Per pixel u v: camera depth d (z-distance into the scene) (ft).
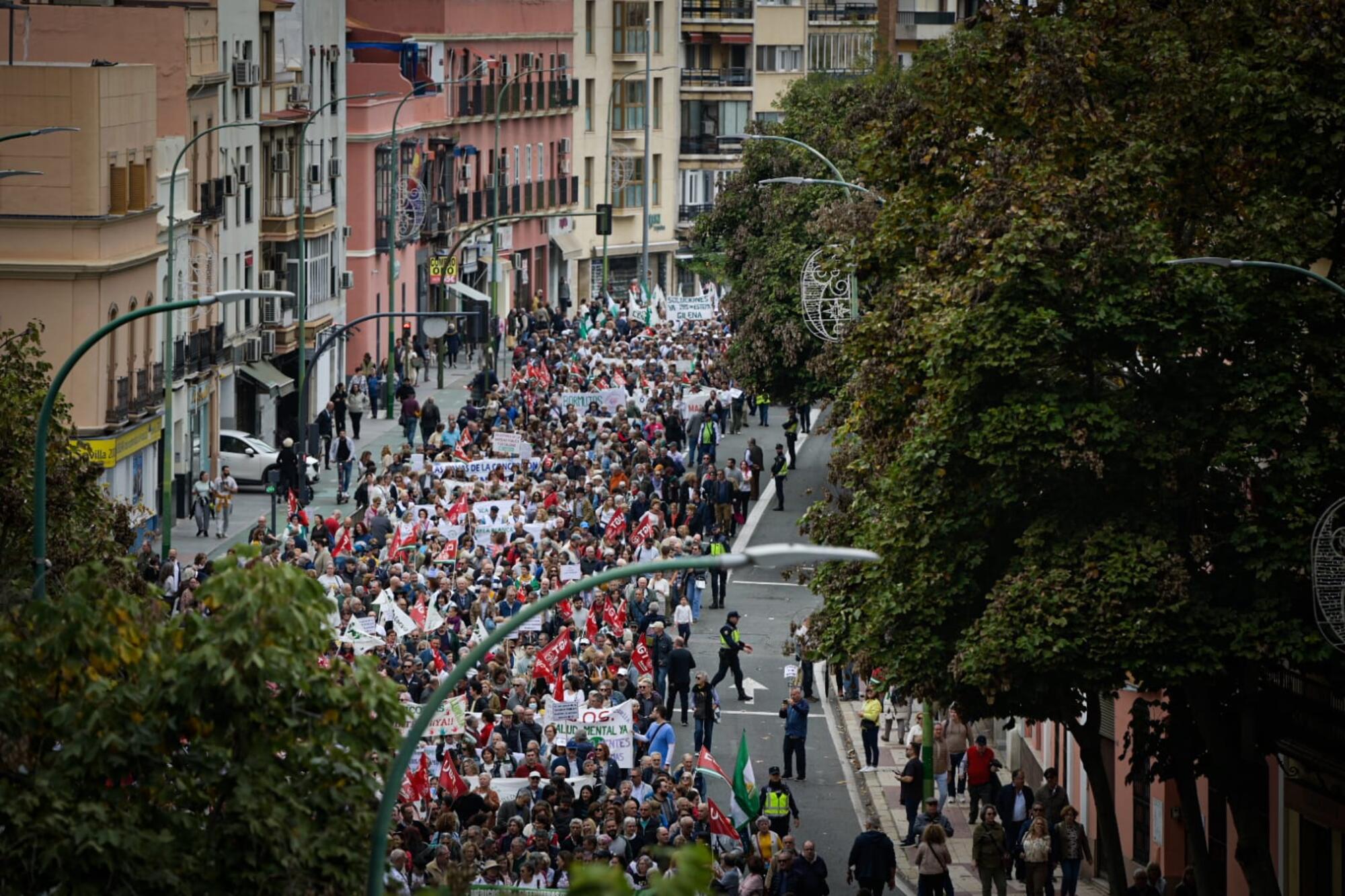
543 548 480.64
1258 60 290.15
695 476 600.80
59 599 189.06
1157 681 277.85
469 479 596.70
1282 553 273.13
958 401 285.02
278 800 178.91
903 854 385.29
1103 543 277.44
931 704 331.77
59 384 250.37
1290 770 321.32
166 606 203.31
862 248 344.90
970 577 291.79
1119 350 281.74
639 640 460.55
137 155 649.61
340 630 415.44
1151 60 296.30
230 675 176.14
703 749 357.41
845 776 435.53
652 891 136.98
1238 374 279.69
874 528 298.15
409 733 176.35
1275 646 273.33
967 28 349.41
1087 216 280.10
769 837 335.67
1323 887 321.52
